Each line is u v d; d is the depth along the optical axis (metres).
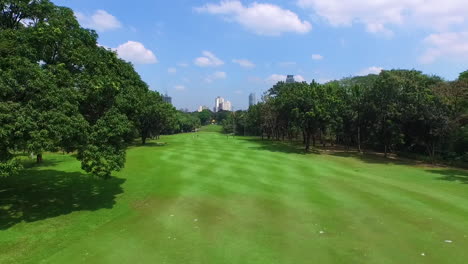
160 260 8.91
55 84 13.09
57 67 14.07
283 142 59.41
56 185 18.67
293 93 42.16
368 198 15.94
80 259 9.08
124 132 15.39
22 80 11.94
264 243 10.06
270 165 26.91
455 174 24.02
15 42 14.06
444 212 13.47
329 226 11.70
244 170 24.16
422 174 23.91
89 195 16.62
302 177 21.70
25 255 9.43
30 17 16.98
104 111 16.16
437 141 31.73
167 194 16.81
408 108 30.62
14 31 14.44
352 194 16.80
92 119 16.25
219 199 15.76
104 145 14.62
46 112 11.82
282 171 24.00
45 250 9.78
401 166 28.48
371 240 10.28
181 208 14.23
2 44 13.42
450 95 30.45
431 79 39.19
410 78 34.59
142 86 42.88
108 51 20.58
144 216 13.12
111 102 16.42
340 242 10.12
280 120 58.78
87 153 13.71
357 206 14.44
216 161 28.77
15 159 11.79
